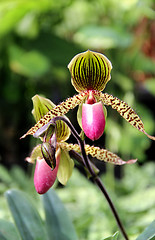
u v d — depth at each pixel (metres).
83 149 0.70
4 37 1.45
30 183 1.33
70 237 0.79
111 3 1.35
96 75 0.72
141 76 1.46
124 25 1.36
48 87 1.62
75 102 0.73
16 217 0.77
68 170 0.76
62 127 0.75
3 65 1.55
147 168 1.46
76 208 1.13
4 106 1.68
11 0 1.22
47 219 0.80
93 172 0.72
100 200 1.12
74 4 1.40
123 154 1.43
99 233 1.00
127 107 0.72
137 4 1.31
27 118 1.64
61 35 1.48
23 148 1.73
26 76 1.57
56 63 1.43
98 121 0.71
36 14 1.44
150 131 1.46
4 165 1.67
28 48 1.44
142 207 1.11
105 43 1.28
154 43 1.33
